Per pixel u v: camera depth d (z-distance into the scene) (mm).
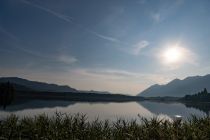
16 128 11164
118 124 11398
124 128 11078
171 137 9555
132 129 10859
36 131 10859
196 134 9914
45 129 11062
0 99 94312
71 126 11414
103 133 11055
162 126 10719
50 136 10352
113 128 11375
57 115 12258
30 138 10664
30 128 11094
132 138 10023
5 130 10945
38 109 46469
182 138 9586
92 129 11227
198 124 11438
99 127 11508
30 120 12109
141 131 10602
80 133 10844
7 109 43906
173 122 11109
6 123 11484
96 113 37000
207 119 11953
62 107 58062
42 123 11727
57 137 10328
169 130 10234
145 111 54688
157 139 9938
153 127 10406
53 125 11617
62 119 12102
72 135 10594
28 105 64000
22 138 10695
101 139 10352
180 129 10438
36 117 12469
